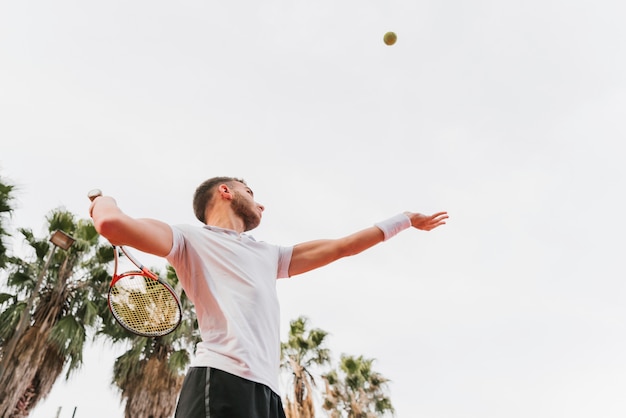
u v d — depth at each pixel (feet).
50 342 39.04
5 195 40.50
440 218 8.11
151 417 41.04
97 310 43.68
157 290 7.23
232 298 5.60
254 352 5.25
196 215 7.45
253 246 6.52
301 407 60.29
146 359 44.37
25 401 37.58
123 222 5.00
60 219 45.57
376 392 70.74
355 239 7.28
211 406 4.73
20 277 43.04
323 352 65.67
